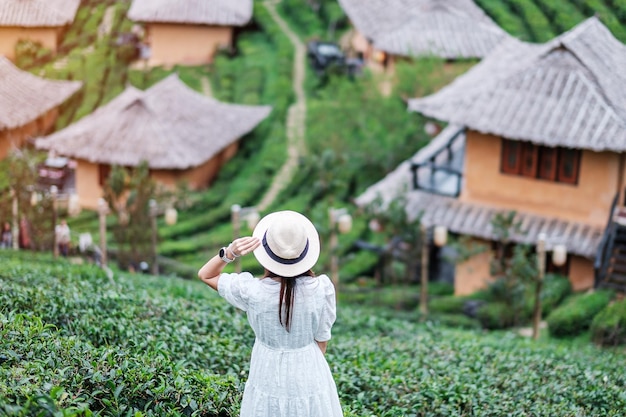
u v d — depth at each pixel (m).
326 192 29.19
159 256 23.88
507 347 13.58
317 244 5.28
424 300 20.03
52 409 5.12
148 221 21.23
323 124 31.23
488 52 32.34
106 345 7.50
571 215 20.72
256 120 33.81
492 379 9.62
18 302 8.40
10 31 26.34
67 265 16.52
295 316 5.18
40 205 20.62
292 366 5.24
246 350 8.92
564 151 20.59
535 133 20.06
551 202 20.94
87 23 33.16
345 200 28.75
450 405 8.00
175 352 7.91
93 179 29.48
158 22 38.06
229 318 10.98
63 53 30.17
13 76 26.12
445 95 22.28
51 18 26.59
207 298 13.45
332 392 5.40
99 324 8.15
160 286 14.59
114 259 22.58
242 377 7.67
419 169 24.27
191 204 28.80
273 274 5.24
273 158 31.77
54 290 9.93
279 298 5.14
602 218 20.28
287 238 5.12
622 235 19.59
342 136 30.31
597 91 20.25
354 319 14.72
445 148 22.94
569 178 20.64
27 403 4.99
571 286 20.56
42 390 5.52
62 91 26.86
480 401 8.32
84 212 27.88
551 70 21.03
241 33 42.19
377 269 23.28
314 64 38.84
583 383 9.81
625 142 19.22
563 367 10.88
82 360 6.27
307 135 32.59
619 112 19.78
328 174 28.88
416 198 22.69
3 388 5.36
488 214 21.61
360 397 7.72
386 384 8.34
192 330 9.51
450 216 21.80
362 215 26.72
